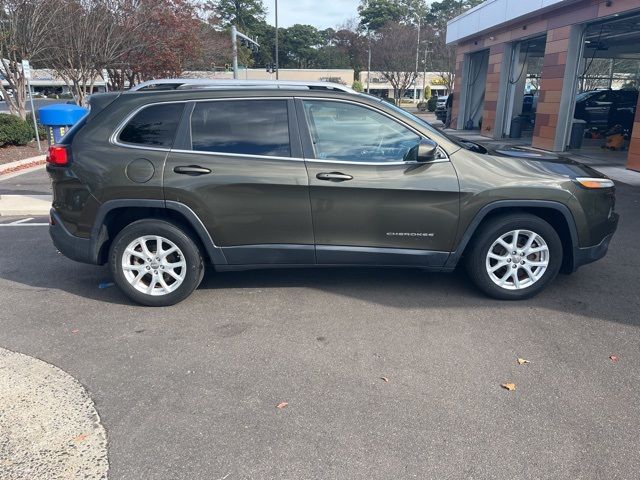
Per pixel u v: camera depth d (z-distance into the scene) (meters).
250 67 68.56
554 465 2.62
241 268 4.49
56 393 3.22
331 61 77.12
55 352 3.73
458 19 22.66
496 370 3.48
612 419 2.97
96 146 4.33
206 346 3.82
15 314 4.38
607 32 15.96
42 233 6.95
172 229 4.35
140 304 4.53
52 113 8.76
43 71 27.41
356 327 4.11
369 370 3.49
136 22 18.97
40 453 2.70
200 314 4.37
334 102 4.30
